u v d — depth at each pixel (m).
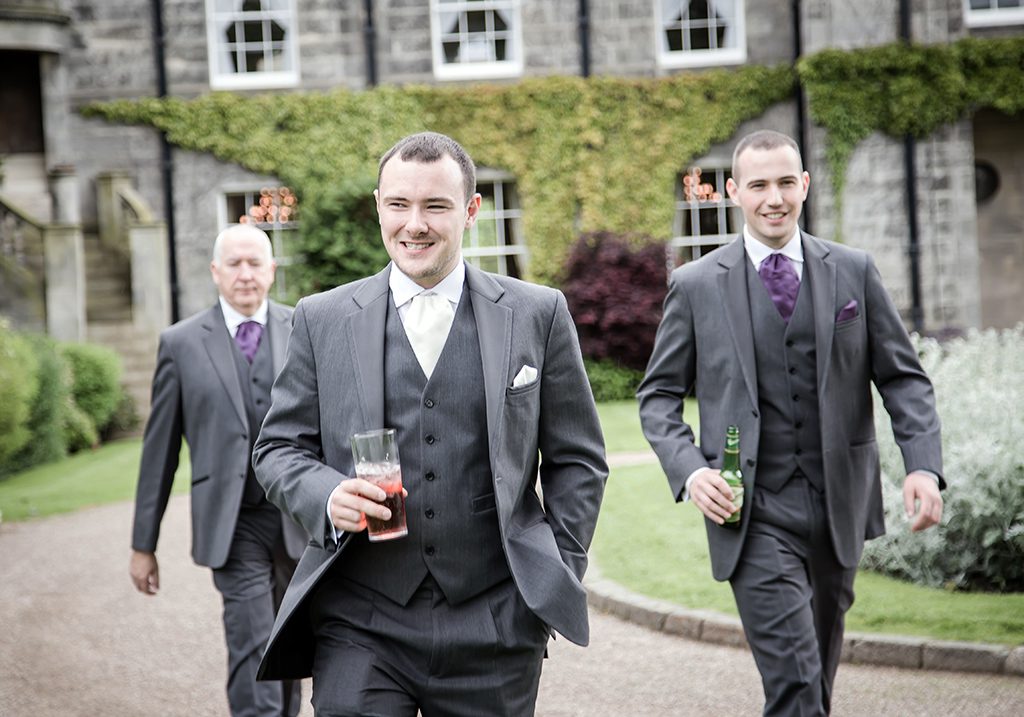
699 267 3.99
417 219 2.73
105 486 11.70
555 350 2.94
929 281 17.97
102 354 15.10
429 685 2.76
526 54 18.61
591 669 5.51
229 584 4.47
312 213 17.41
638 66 18.62
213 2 18.33
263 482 2.87
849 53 17.73
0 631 6.62
